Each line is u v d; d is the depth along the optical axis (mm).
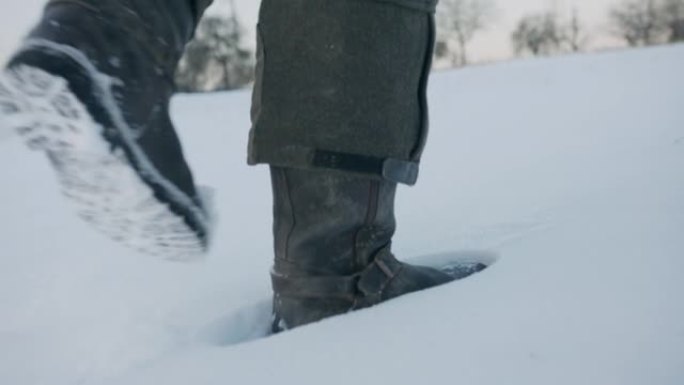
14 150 3379
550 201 1268
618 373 535
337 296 804
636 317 611
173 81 612
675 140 1762
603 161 1661
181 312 914
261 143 759
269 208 1730
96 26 541
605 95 4090
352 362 620
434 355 607
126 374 668
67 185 566
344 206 780
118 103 540
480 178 1805
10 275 1172
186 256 641
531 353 582
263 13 747
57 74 507
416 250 1077
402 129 776
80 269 1175
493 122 3418
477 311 676
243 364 646
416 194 1673
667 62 7133
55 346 821
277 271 832
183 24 616
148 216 588
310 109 740
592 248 783
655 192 1063
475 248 1005
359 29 732
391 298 815
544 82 6230
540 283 716
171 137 594
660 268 701
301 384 596
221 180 2291
